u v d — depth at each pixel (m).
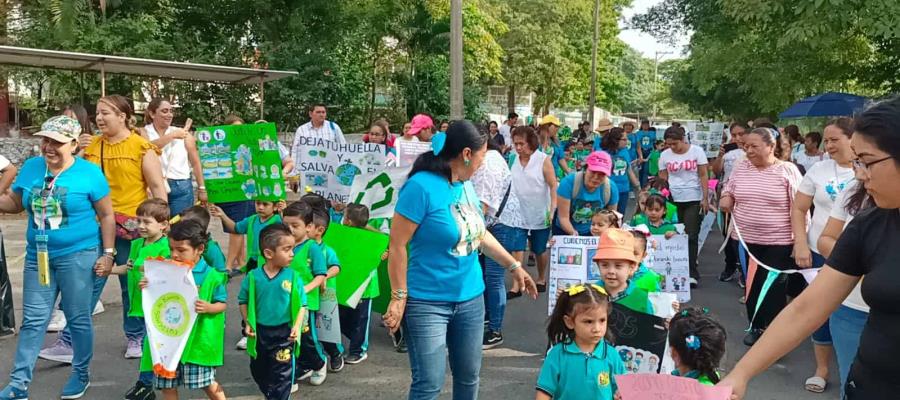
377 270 6.04
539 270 8.13
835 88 17.80
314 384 5.52
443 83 24.64
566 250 5.54
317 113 9.10
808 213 6.23
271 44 19.31
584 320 3.54
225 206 8.40
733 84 33.44
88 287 5.02
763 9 13.36
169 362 4.43
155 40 16.69
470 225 3.80
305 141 8.08
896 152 2.12
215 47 19.09
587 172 6.81
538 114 47.12
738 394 2.43
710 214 8.56
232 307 7.57
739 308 7.75
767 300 6.28
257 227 6.32
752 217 6.30
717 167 11.98
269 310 4.79
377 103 24.73
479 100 27.23
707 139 15.09
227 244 10.80
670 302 4.25
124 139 5.58
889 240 2.27
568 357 3.63
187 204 8.35
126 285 5.85
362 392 5.39
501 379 5.62
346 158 8.02
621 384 2.43
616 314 4.16
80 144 5.96
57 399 5.13
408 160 8.21
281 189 6.54
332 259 5.56
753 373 2.48
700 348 3.33
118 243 5.66
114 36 15.76
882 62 16.41
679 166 8.87
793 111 14.05
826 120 20.64
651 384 2.40
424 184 3.71
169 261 4.47
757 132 6.23
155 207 5.07
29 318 4.88
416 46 23.98
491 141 6.79
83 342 5.08
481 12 26.69
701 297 8.26
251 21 19.89
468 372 3.96
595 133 20.02
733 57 19.03
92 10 16.27
